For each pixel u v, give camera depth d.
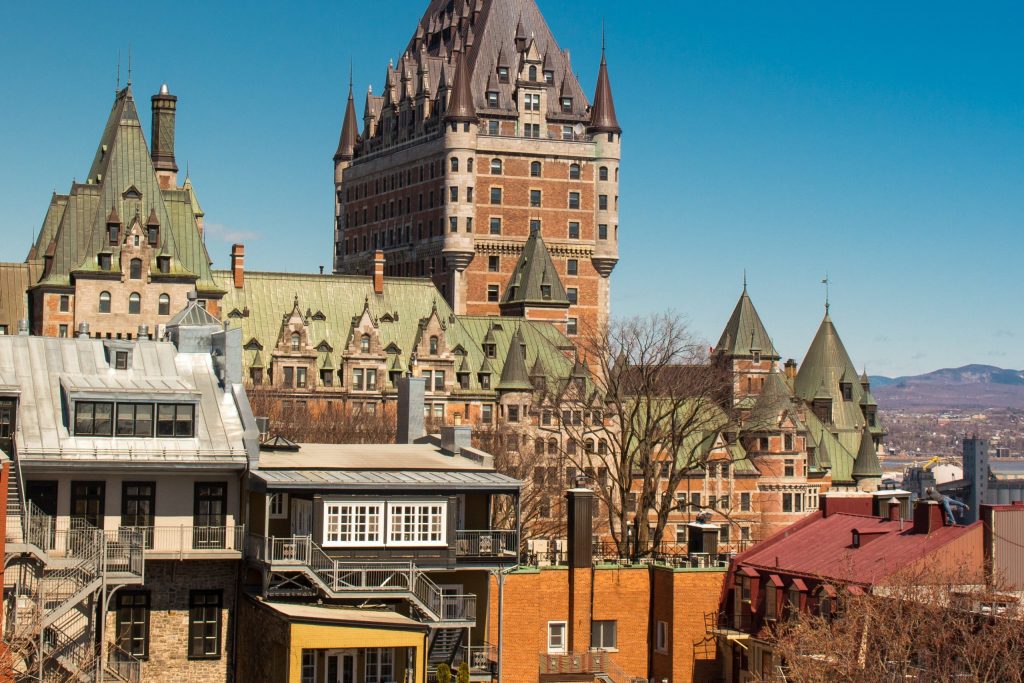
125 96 195.62
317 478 78.56
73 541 74.81
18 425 76.88
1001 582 78.38
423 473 82.00
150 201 190.88
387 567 78.00
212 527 77.62
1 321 188.75
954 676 70.81
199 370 84.38
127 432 78.56
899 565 82.12
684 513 195.75
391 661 74.38
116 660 75.94
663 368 153.88
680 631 88.94
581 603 87.50
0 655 65.06
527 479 161.50
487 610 81.88
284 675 70.81
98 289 186.50
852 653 73.81
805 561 88.94
